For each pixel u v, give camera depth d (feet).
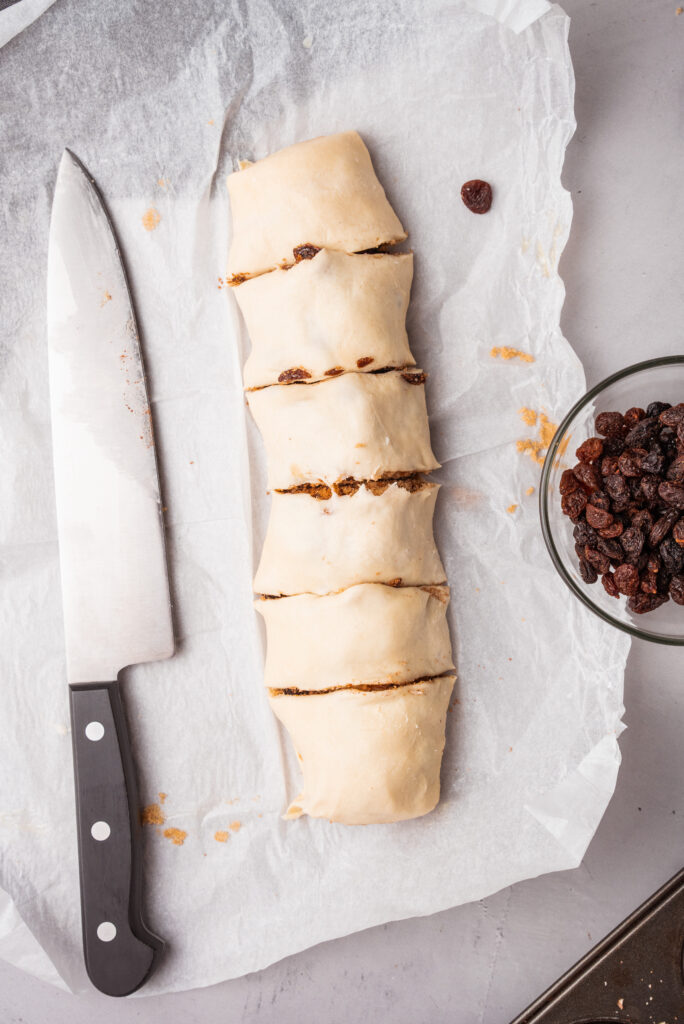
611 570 1.63
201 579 1.71
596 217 1.70
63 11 1.66
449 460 1.69
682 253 1.68
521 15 1.64
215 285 1.71
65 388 1.67
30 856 1.70
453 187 1.69
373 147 1.69
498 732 1.69
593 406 1.66
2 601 1.71
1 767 1.70
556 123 1.66
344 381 1.58
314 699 1.61
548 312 1.68
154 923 1.69
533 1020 1.59
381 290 1.61
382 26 1.67
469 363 1.69
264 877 1.69
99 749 1.65
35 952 1.67
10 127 1.69
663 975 1.58
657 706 1.70
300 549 1.61
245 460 1.70
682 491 1.54
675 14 1.68
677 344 1.68
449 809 1.68
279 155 1.64
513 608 1.69
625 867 1.69
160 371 1.71
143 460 1.68
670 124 1.68
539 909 1.70
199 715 1.71
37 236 1.70
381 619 1.59
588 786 1.67
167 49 1.68
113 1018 1.69
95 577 1.67
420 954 1.70
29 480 1.71
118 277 1.69
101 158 1.70
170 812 1.70
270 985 1.70
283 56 1.68
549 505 1.65
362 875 1.68
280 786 1.70
